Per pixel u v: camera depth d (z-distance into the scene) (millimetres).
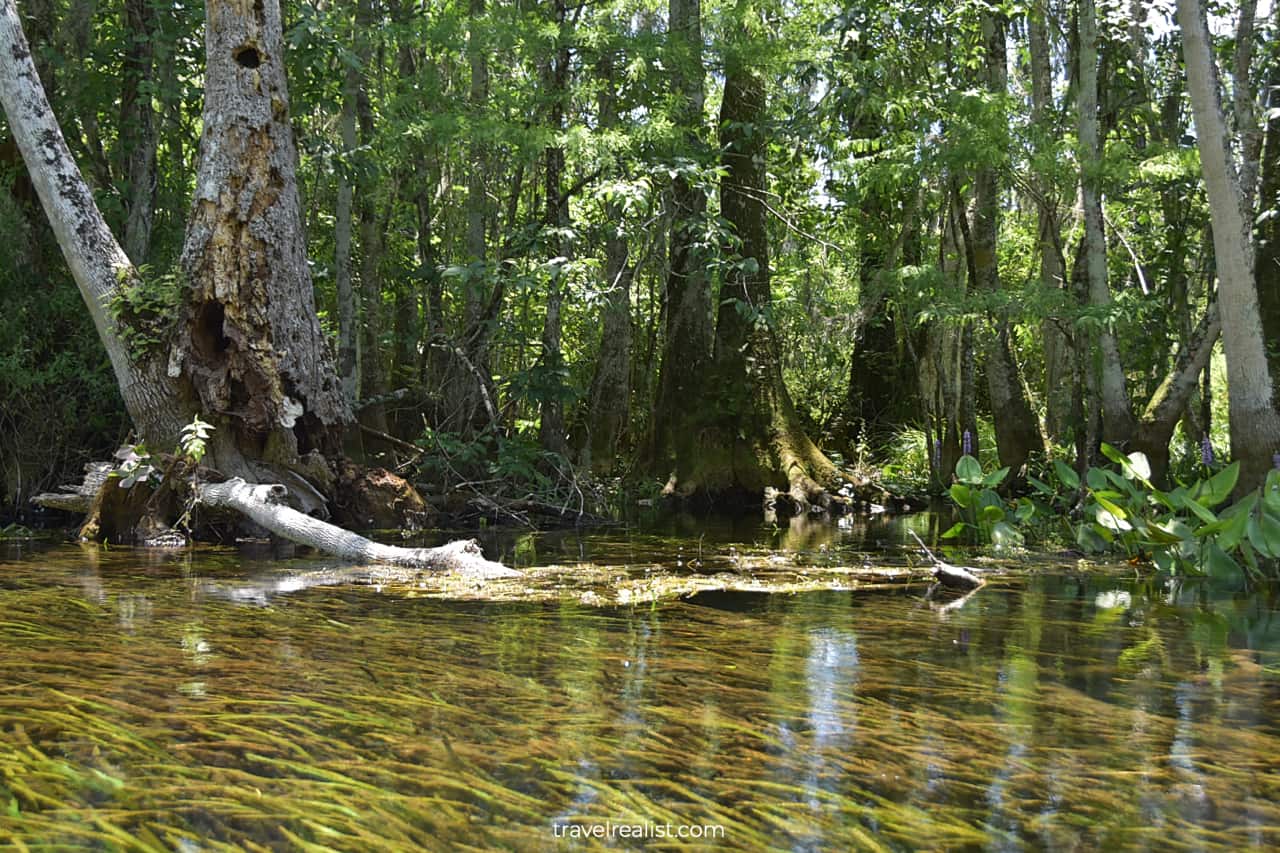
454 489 10742
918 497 13953
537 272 10961
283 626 4398
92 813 2232
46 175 8578
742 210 13281
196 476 8352
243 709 3037
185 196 14078
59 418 10664
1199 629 4520
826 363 18594
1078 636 4332
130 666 3584
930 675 3570
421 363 16000
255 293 8609
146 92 11438
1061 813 2299
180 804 2287
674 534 9383
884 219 15383
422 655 3822
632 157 11594
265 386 8641
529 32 11961
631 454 16422
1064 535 8656
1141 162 10875
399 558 6770
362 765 2557
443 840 2111
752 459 12914
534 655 3844
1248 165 10258
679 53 12391
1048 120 12281
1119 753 2711
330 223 16719
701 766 2580
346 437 9695
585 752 2676
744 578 6121
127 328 8539
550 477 12172
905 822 2238
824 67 12039
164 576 6090
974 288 12180
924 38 12969
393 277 15570
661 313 16000
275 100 8734
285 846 2070
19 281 10758
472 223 13969
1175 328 14477
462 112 12047
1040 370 19625
